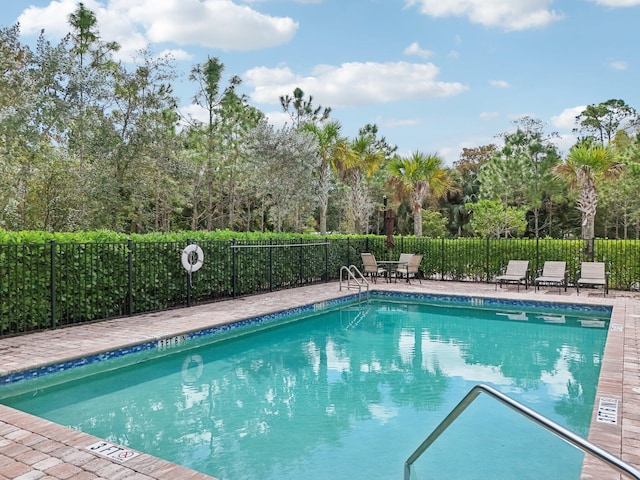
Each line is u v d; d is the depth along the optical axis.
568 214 34.84
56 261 8.00
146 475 3.19
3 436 3.82
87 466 3.32
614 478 3.19
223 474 3.84
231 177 28.25
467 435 4.63
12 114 13.99
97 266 8.64
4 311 7.29
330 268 16.12
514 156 29.53
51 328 7.81
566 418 5.03
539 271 13.72
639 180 27.22
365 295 13.37
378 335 9.26
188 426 4.82
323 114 30.56
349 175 27.69
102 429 4.71
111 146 18.77
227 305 10.55
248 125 27.39
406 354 7.79
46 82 15.92
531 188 29.86
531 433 4.68
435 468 3.94
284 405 5.45
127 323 8.39
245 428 4.78
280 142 23.11
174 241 10.16
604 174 18.58
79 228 17.84
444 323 10.44
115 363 6.70
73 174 17.95
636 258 13.52
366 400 5.64
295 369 6.91
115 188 18.78
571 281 14.59
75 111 16.67
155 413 5.17
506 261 15.51
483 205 30.06
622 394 4.83
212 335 8.34
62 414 5.10
